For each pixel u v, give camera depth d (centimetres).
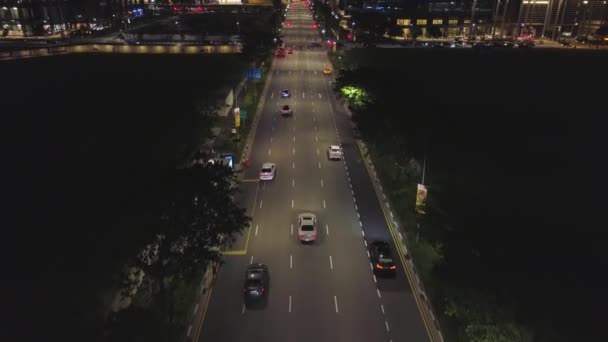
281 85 12256
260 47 13675
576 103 11250
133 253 4253
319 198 6138
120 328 3559
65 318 3819
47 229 5100
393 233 5291
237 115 7769
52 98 10600
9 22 19288
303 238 5044
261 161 7350
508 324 3366
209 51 16225
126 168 6606
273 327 3862
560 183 6794
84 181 6281
